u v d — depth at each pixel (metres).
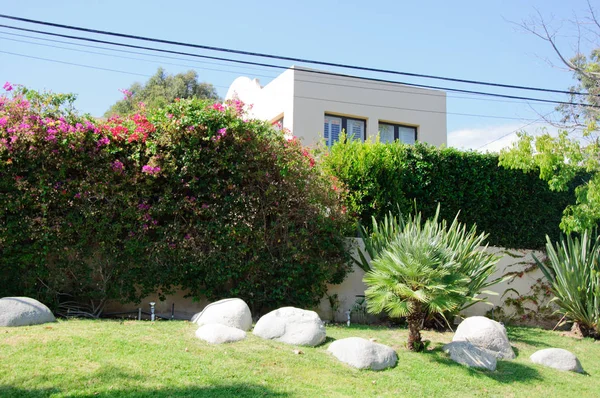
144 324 8.02
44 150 8.48
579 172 13.52
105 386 5.39
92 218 8.66
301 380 6.20
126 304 9.52
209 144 9.27
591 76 14.32
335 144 11.74
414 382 6.64
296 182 9.75
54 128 8.53
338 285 10.75
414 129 18.02
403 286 7.31
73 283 8.93
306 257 9.77
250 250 9.52
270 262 9.58
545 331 11.17
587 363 8.61
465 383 6.80
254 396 5.54
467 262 9.59
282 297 9.61
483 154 12.84
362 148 11.50
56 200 8.59
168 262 9.08
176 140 9.08
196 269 9.13
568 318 11.37
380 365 7.00
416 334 7.91
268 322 7.74
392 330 9.55
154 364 6.07
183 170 9.02
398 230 10.18
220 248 9.23
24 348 6.11
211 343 7.02
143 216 8.91
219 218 9.25
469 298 8.73
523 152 11.68
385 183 11.53
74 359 5.96
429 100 18.12
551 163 11.43
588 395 6.91
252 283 9.49
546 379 7.35
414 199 11.55
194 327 7.87
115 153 8.91
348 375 6.58
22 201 8.39
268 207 9.59
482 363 7.48
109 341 6.66
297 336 7.60
